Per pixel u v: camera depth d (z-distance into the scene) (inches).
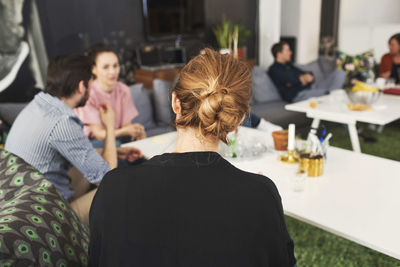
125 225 24.4
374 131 155.9
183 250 23.6
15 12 130.0
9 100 133.9
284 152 69.9
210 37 201.0
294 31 221.3
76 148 58.3
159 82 130.3
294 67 166.7
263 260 23.6
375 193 51.4
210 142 27.2
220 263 23.3
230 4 205.5
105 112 74.7
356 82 105.7
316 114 104.7
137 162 90.8
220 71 26.1
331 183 55.0
